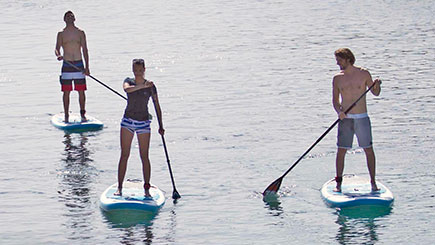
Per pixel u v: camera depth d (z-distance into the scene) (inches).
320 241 565.9
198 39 1704.0
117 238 575.2
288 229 592.1
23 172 747.4
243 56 1467.8
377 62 1359.5
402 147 813.9
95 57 1489.9
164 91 1157.7
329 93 1115.9
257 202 657.6
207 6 2437.3
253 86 1178.0
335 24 1935.3
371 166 661.3
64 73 939.3
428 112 971.9
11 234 584.4
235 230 591.5
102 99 1116.5
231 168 754.8
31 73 1325.0
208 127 924.6
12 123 962.1
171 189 694.5
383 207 636.1
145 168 654.5
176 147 836.0
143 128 647.8
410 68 1291.8
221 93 1128.8
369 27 1863.9
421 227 591.2
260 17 2117.4
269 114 987.9
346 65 655.8
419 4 2405.3
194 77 1267.2
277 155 797.2
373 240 566.6
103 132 914.1
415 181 703.1
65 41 932.6
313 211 632.4
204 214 628.4
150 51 1550.2
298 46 1579.7
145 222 609.9
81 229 594.2
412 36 1684.3
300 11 2257.6
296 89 1147.3
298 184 703.7
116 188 676.7
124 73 1321.4
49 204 653.3
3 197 672.4
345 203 637.3
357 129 653.3
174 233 585.9
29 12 2303.2
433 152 793.6
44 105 1071.0
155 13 2260.1
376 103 1032.8
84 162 781.3
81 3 2573.8
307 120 952.9
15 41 1708.9
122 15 2214.6
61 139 879.1
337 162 663.8
